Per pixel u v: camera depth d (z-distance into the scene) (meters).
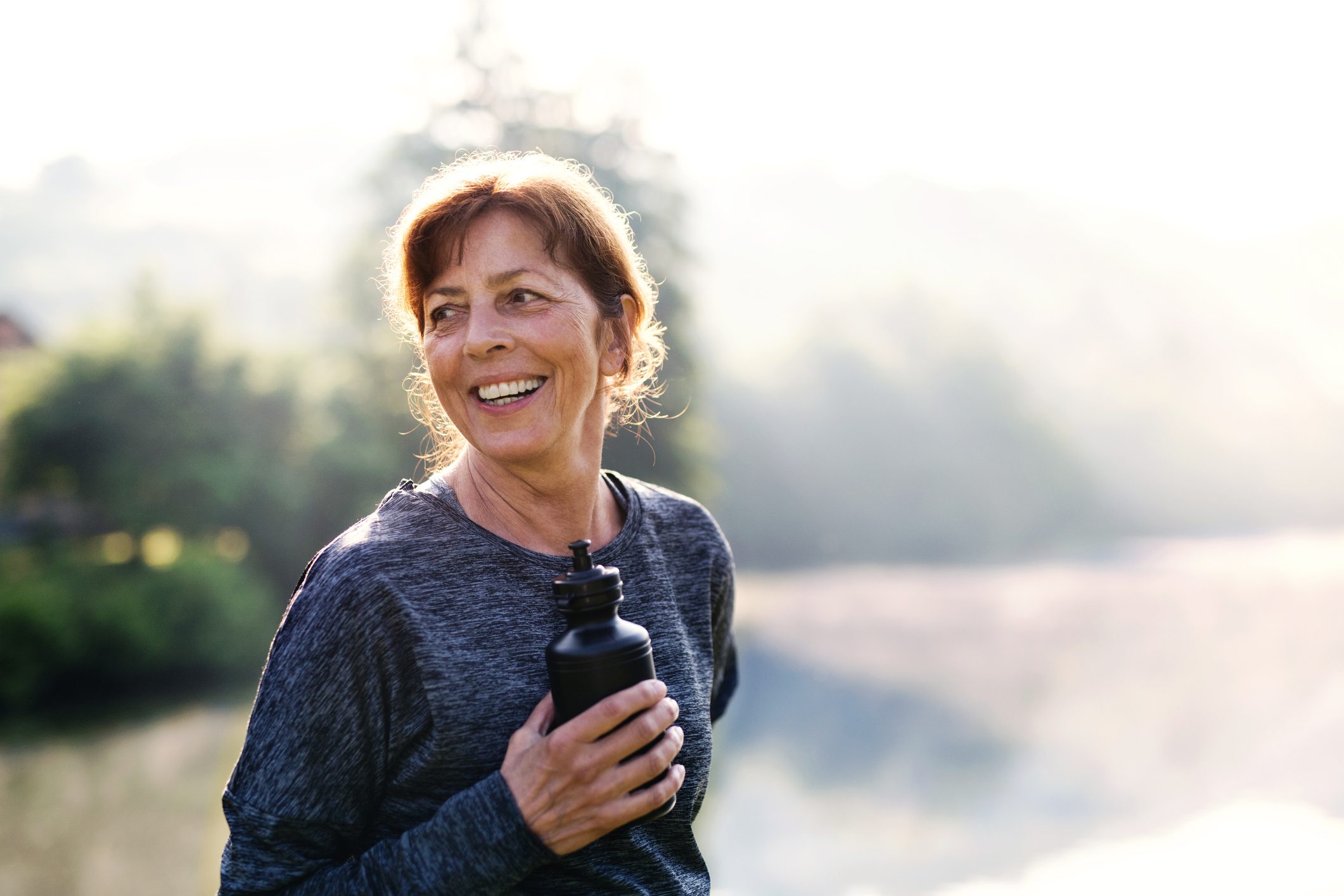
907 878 9.21
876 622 28.59
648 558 1.57
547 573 1.42
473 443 1.42
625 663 1.24
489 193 1.41
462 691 1.30
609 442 18.17
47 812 11.67
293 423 24.75
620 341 1.54
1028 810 11.52
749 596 36.16
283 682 1.27
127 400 23.06
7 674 18.28
